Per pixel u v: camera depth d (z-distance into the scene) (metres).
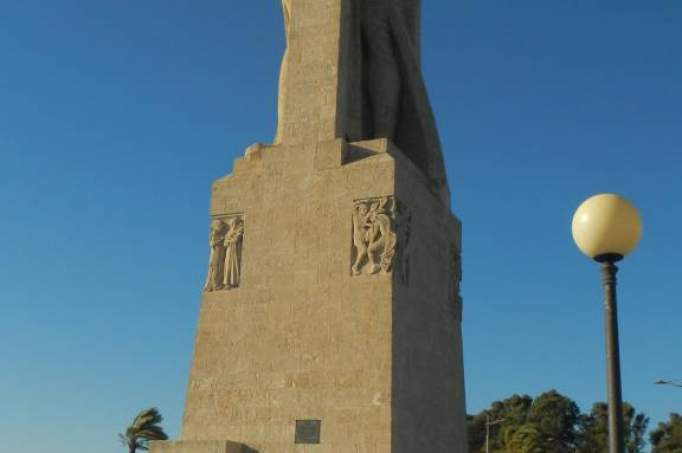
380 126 23.00
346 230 19.78
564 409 90.06
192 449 18.84
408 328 19.44
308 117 21.31
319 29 22.02
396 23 23.64
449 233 23.14
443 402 21.05
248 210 21.11
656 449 90.06
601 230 10.17
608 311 10.09
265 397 19.30
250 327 20.05
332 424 18.39
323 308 19.41
